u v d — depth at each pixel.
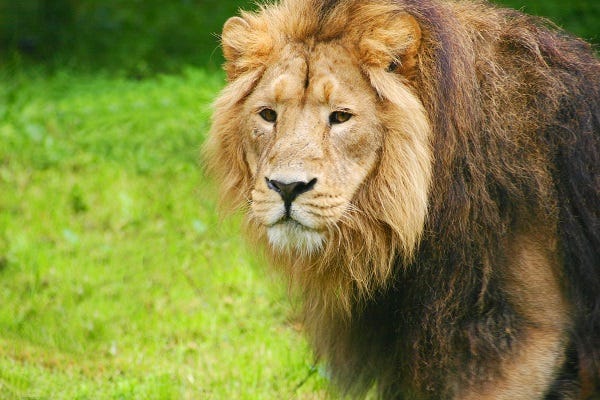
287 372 13.43
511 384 9.55
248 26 10.07
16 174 20.30
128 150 21.34
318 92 9.41
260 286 15.70
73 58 28.05
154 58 28.28
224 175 10.19
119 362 13.98
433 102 9.44
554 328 9.55
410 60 9.52
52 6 30.36
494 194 9.45
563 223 9.70
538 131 9.68
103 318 15.10
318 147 9.30
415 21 9.42
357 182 9.41
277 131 9.49
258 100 9.70
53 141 21.62
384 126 9.44
